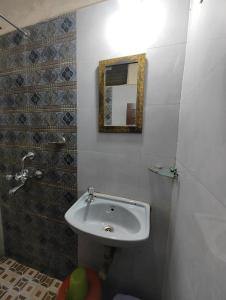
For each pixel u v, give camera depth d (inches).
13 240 65.1
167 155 40.3
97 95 43.5
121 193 45.8
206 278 17.9
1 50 52.1
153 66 38.3
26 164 55.5
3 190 62.3
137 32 38.3
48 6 44.4
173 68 37.0
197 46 26.9
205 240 18.8
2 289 55.4
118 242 33.1
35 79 49.2
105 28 40.4
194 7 30.4
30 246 62.1
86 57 42.9
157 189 42.4
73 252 55.2
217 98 17.2
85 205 44.4
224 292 13.7
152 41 37.6
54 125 49.4
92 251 52.4
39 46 47.0
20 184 55.4
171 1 35.2
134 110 40.9
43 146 52.1
